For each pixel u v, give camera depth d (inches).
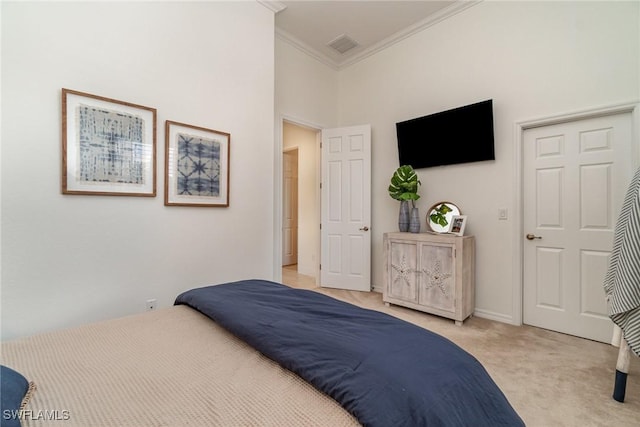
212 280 94.0
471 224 114.3
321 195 156.9
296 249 226.8
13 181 60.4
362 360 30.8
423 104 130.1
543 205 100.2
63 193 65.9
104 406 27.1
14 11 60.3
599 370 72.2
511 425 29.2
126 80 75.4
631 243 54.8
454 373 30.5
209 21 92.4
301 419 25.2
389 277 123.2
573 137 94.3
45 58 63.7
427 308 109.9
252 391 29.3
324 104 157.4
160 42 81.7
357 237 148.6
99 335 43.3
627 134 85.3
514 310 103.1
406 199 121.5
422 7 117.5
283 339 36.9
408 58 135.2
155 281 81.2
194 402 27.6
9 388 25.3
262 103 107.7
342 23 127.6
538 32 98.7
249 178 104.1
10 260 60.2
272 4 109.7
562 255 96.3
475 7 113.1
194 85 89.0
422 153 127.3
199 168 90.4
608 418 55.3
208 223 93.1
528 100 100.8
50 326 64.5
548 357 79.0
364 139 147.1
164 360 36.0
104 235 72.3
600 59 87.7
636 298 53.6
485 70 110.9
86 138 69.0
